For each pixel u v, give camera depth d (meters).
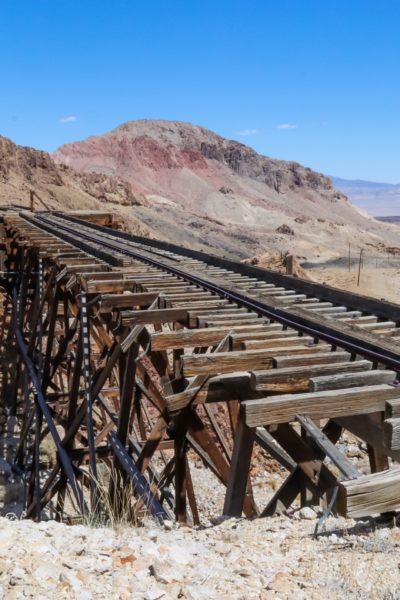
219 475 7.89
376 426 5.07
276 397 4.76
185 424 7.25
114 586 3.45
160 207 199.88
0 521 4.68
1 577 3.52
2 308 23.61
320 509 5.11
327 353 6.12
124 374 8.23
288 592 3.31
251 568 3.72
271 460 15.33
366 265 94.12
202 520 13.13
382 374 5.38
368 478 3.94
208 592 3.34
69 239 18.17
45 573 3.55
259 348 6.61
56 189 123.81
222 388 6.26
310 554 3.88
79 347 10.21
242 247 183.38
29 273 17.98
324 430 6.70
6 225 23.31
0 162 112.56
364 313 9.05
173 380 7.56
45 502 11.32
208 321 7.75
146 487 6.89
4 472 16.25
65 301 12.43
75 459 10.65
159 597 3.29
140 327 7.70
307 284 10.48
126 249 15.40
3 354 21.61
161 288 10.12
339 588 3.31
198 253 14.52
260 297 9.02
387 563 3.56
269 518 4.96
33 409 15.07
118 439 7.90
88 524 5.20
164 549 4.04
